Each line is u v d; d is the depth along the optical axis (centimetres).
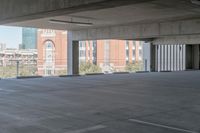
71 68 3056
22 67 2755
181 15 1944
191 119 788
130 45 6009
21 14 1547
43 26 2611
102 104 1030
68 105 1009
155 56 3584
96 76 2553
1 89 1512
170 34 2331
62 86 1670
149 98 1184
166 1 1431
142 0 1190
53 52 5503
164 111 902
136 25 2527
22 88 1562
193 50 4225
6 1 1645
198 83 1872
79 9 1371
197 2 1443
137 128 690
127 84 1802
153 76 2552
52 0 1387
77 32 2977
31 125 717
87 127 698
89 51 5528
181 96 1248
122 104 1030
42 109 933
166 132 656
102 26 2655
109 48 5703
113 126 708
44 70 4116
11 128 689
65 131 662
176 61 4097
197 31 2178
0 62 2647
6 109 933
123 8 1670
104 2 1210
